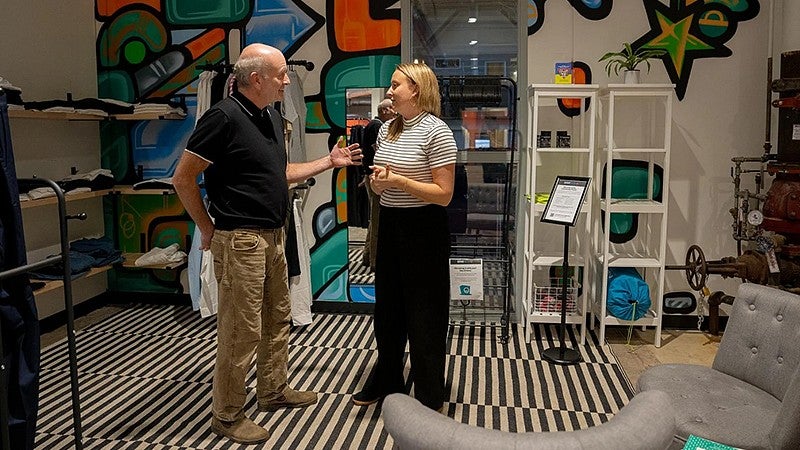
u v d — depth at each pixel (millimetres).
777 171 3885
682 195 4438
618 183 4453
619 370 3770
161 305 5156
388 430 1334
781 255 3984
